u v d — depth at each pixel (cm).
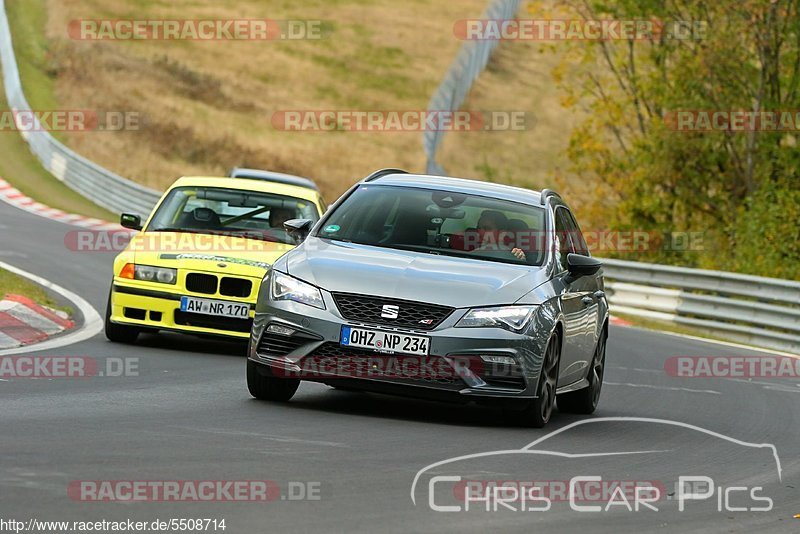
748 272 8056
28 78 15650
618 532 1788
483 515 1811
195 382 3012
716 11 9069
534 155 15300
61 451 1992
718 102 9250
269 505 1750
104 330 3966
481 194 3061
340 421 2569
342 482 1948
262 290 2722
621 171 9875
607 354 4800
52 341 3606
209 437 2241
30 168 12194
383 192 3038
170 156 13900
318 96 17962
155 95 16238
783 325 5866
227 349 3809
